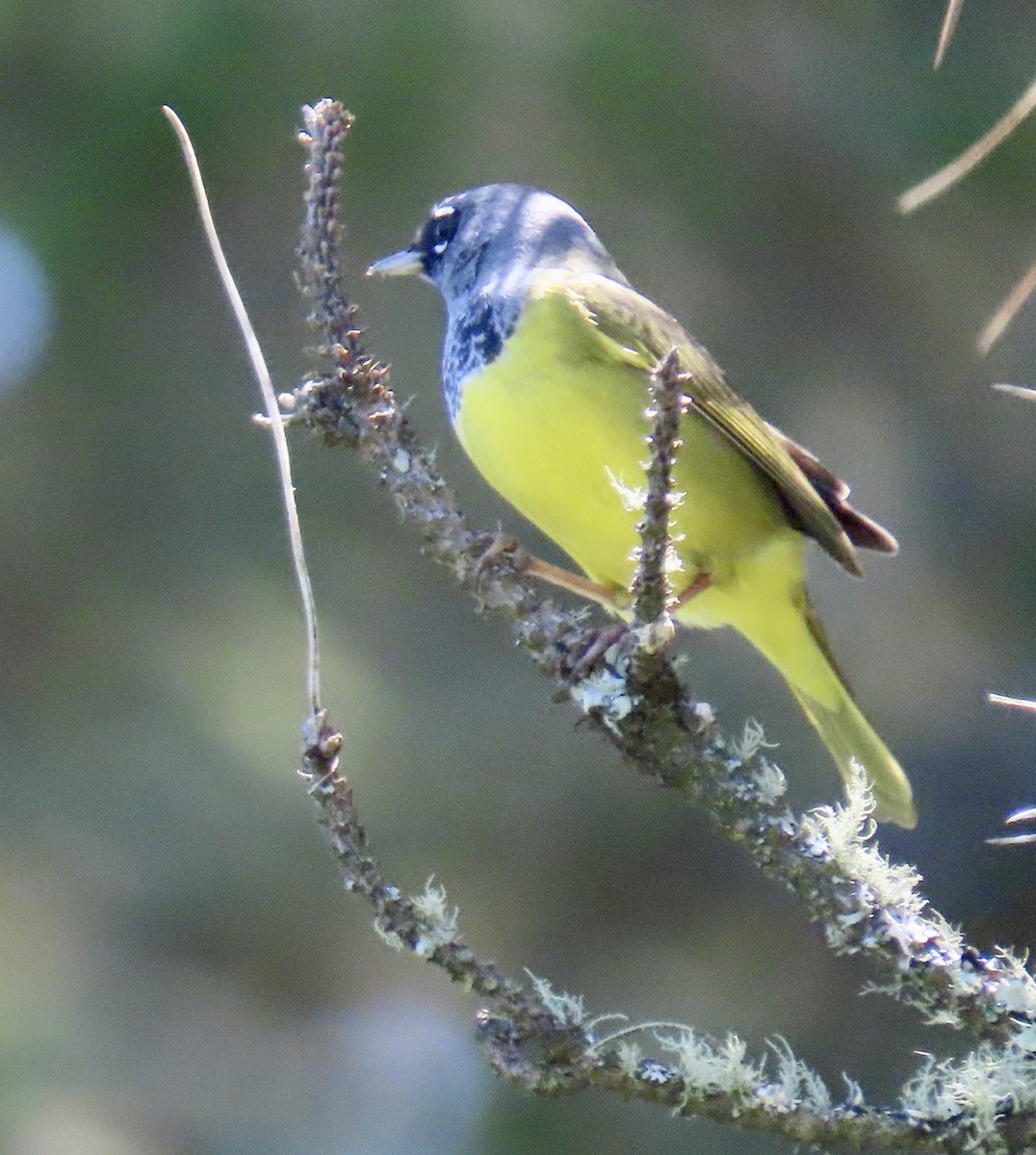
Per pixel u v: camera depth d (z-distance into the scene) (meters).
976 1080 5.18
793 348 11.80
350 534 12.14
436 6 10.93
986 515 11.91
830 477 8.91
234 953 11.89
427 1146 11.45
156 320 12.07
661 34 11.09
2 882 11.74
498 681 11.76
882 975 5.47
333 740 5.30
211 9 10.98
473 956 5.30
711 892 11.36
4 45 11.13
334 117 6.08
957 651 11.79
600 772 11.52
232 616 12.12
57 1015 11.59
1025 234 11.37
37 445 12.18
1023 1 11.13
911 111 11.15
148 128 11.23
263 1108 11.62
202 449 12.25
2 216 11.55
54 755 11.92
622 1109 10.55
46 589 12.12
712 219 11.48
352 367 6.05
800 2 11.13
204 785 11.85
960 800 11.52
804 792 11.27
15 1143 11.10
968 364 11.80
